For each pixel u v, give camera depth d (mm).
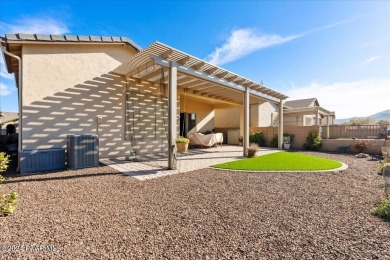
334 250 2055
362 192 3971
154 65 6781
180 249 2068
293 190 4094
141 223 2641
